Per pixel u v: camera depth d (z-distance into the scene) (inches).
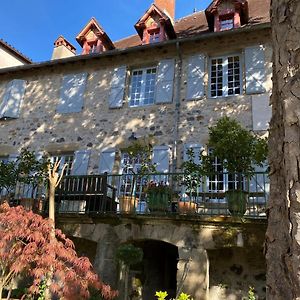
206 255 246.2
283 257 65.4
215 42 392.5
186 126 371.2
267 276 69.1
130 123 395.5
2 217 206.2
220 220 246.2
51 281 205.3
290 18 73.6
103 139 400.5
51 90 452.4
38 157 419.5
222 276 281.1
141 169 325.4
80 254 335.3
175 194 299.1
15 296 278.7
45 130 431.8
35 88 462.3
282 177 70.7
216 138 283.9
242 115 354.6
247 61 370.6
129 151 351.3
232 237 244.1
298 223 58.5
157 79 402.6
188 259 248.2
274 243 69.0
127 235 272.2
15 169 354.3
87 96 430.0
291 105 66.0
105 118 409.1
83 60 443.5
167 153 362.6
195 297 237.1
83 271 205.2
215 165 341.7
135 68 430.0
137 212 277.1
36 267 201.3
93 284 201.3
